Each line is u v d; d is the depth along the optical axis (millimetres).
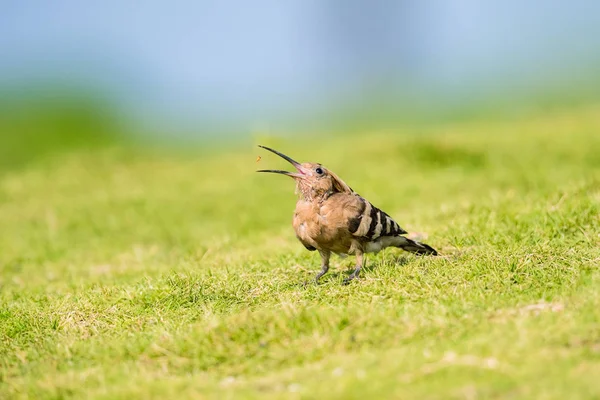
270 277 26141
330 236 24797
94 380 18984
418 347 18531
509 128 63188
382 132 71812
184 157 67875
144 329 22703
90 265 35938
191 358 19719
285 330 20109
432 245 27828
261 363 19047
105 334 22734
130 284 27594
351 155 55656
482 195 40344
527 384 16000
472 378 16531
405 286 23125
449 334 19141
